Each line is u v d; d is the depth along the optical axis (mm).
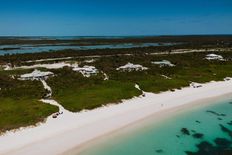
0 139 33031
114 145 33000
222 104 51531
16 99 49125
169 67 82875
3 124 36625
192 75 72438
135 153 31391
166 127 39375
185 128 39281
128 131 37250
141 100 50906
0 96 51250
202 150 32656
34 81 63906
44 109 42219
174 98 53469
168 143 34312
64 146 32000
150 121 41312
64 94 51938
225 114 45906
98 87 57281
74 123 38750
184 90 59156
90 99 48000
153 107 47625
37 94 52344
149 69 79250
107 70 78875
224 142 35000
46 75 68750
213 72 76562
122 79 66062
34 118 38844
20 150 30641
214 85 64625
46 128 36594
